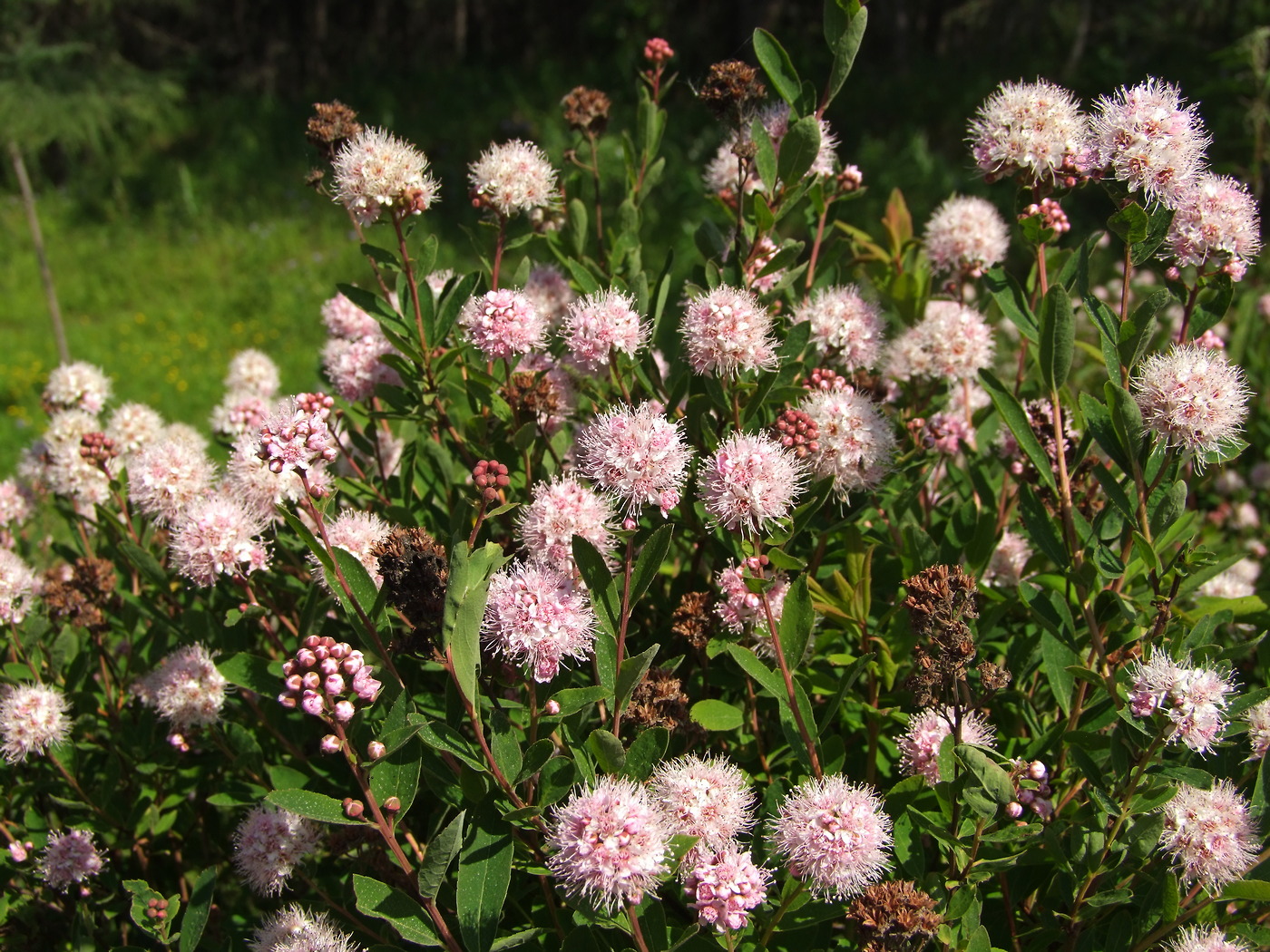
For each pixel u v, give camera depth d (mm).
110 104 2695
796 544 520
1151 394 430
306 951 422
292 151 2898
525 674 425
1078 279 462
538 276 580
